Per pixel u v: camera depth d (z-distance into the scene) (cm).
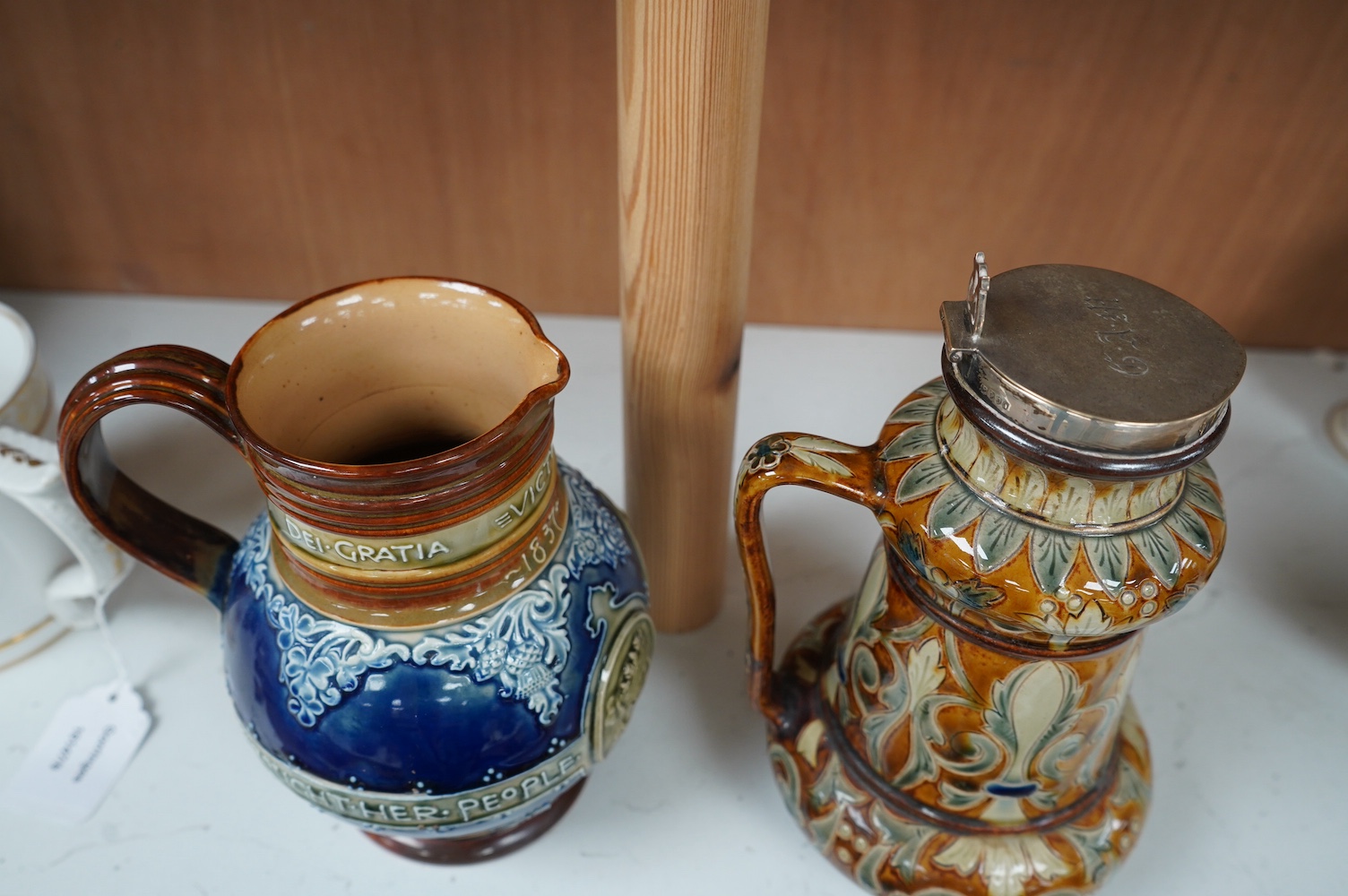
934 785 46
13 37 70
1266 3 64
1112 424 33
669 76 42
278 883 52
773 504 71
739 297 50
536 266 82
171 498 69
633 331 51
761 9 41
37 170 77
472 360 45
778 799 56
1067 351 35
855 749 48
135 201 79
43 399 58
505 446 37
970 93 70
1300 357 83
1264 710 60
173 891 51
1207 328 37
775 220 78
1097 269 40
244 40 70
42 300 85
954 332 36
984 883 46
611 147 74
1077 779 46
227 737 58
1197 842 54
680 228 46
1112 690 43
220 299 86
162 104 73
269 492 38
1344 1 64
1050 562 36
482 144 74
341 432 46
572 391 78
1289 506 71
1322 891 52
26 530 55
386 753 41
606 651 44
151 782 56
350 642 40
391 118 73
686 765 57
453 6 67
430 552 38
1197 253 78
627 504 60
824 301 84
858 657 47
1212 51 67
